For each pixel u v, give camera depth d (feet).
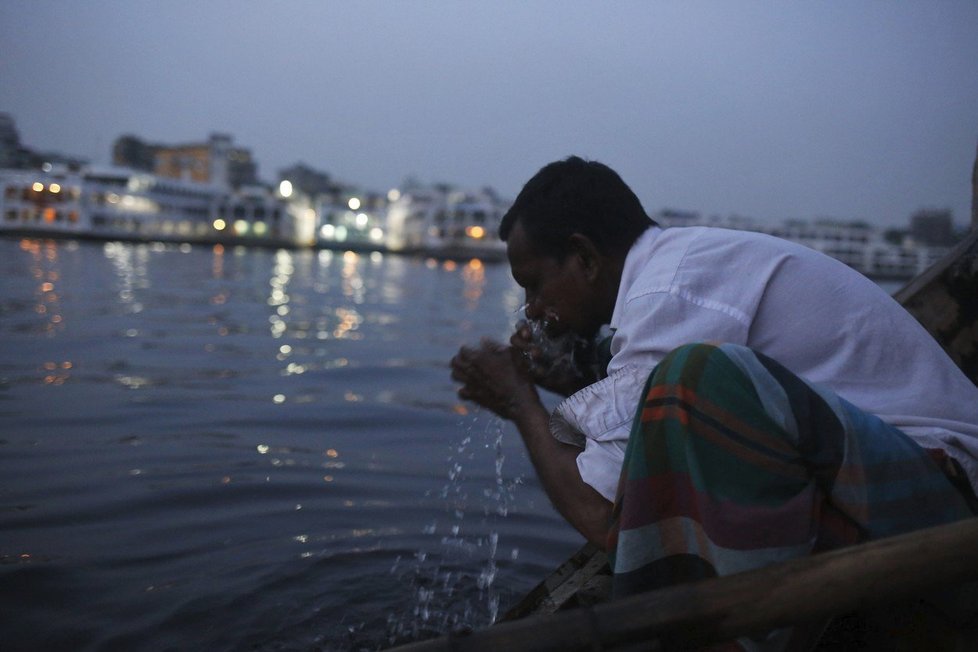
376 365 24.09
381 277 120.47
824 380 5.01
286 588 7.87
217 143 437.99
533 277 6.00
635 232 5.76
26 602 7.47
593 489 5.07
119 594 7.66
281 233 352.28
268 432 14.46
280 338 31.12
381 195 412.57
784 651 4.31
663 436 4.51
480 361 5.82
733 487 4.41
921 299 6.95
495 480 11.81
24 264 89.66
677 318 5.06
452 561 8.69
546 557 8.95
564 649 3.58
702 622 3.60
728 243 5.28
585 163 5.98
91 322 33.12
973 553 3.52
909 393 4.99
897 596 3.54
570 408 5.32
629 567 4.52
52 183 288.30
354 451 13.34
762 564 4.32
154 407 16.10
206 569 8.28
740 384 4.46
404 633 7.07
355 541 9.17
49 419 14.74
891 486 4.49
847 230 347.97
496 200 341.00
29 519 9.62
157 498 10.49
